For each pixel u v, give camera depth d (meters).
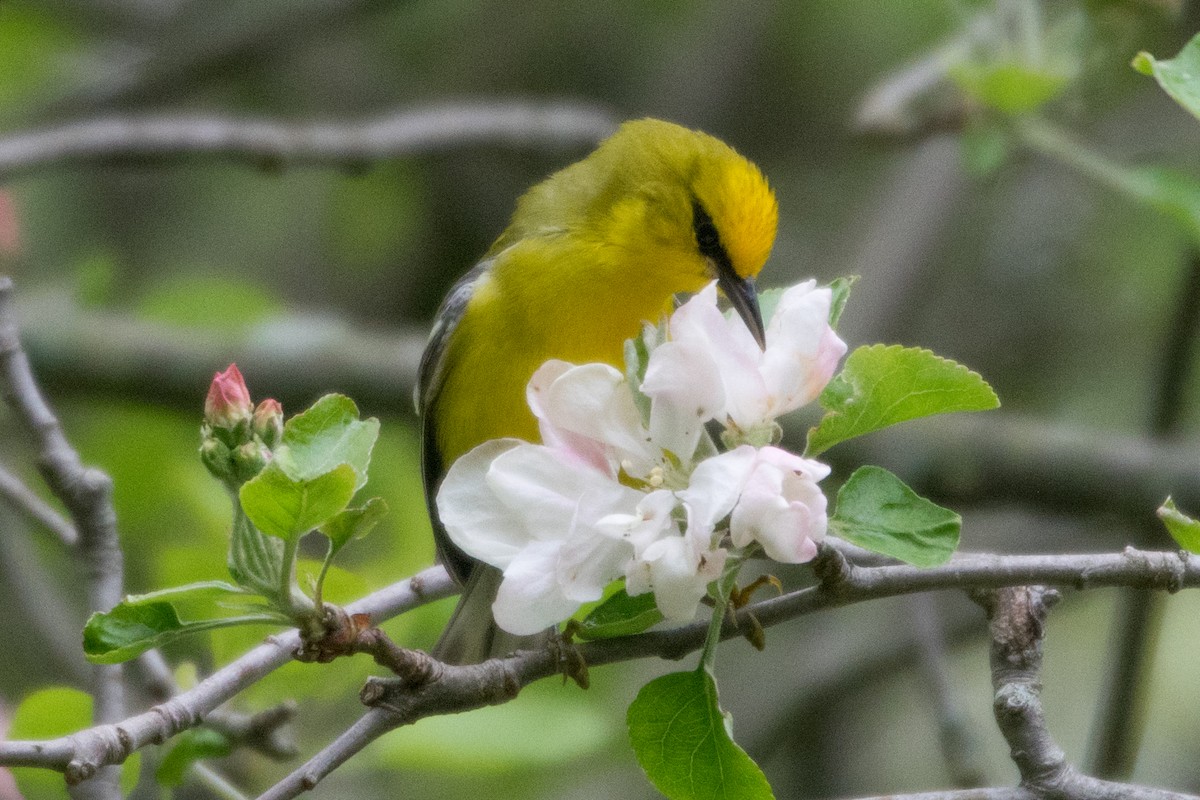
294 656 4.91
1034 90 10.08
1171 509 4.97
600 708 11.14
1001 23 10.73
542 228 8.89
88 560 7.15
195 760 6.98
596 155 9.11
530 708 9.42
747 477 4.63
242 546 4.77
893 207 15.31
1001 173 15.59
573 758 10.02
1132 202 13.79
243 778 9.46
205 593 4.75
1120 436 12.52
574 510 4.80
